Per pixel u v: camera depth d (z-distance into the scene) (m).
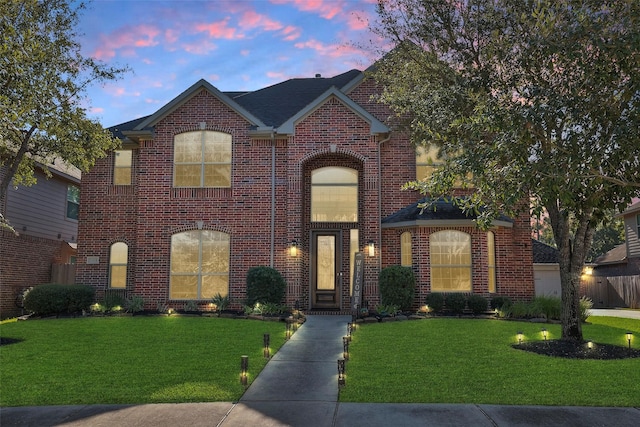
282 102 20.22
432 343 10.65
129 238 18.14
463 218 16.09
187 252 17.34
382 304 15.88
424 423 5.87
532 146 7.81
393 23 13.63
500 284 16.80
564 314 10.83
